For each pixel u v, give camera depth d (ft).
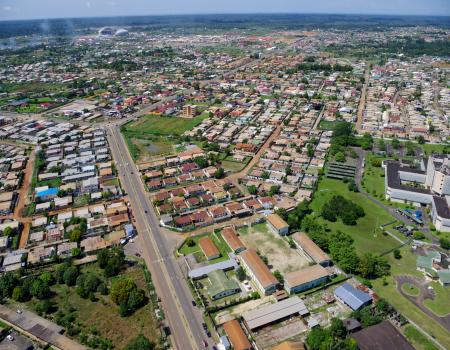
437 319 393.70
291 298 414.82
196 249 516.73
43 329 382.83
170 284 452.35
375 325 373.40
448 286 439.22
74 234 526.98
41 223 577.02
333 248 491.31
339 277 457.27
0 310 411.75
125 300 411.95
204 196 646.33
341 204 597.52
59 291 442.50
